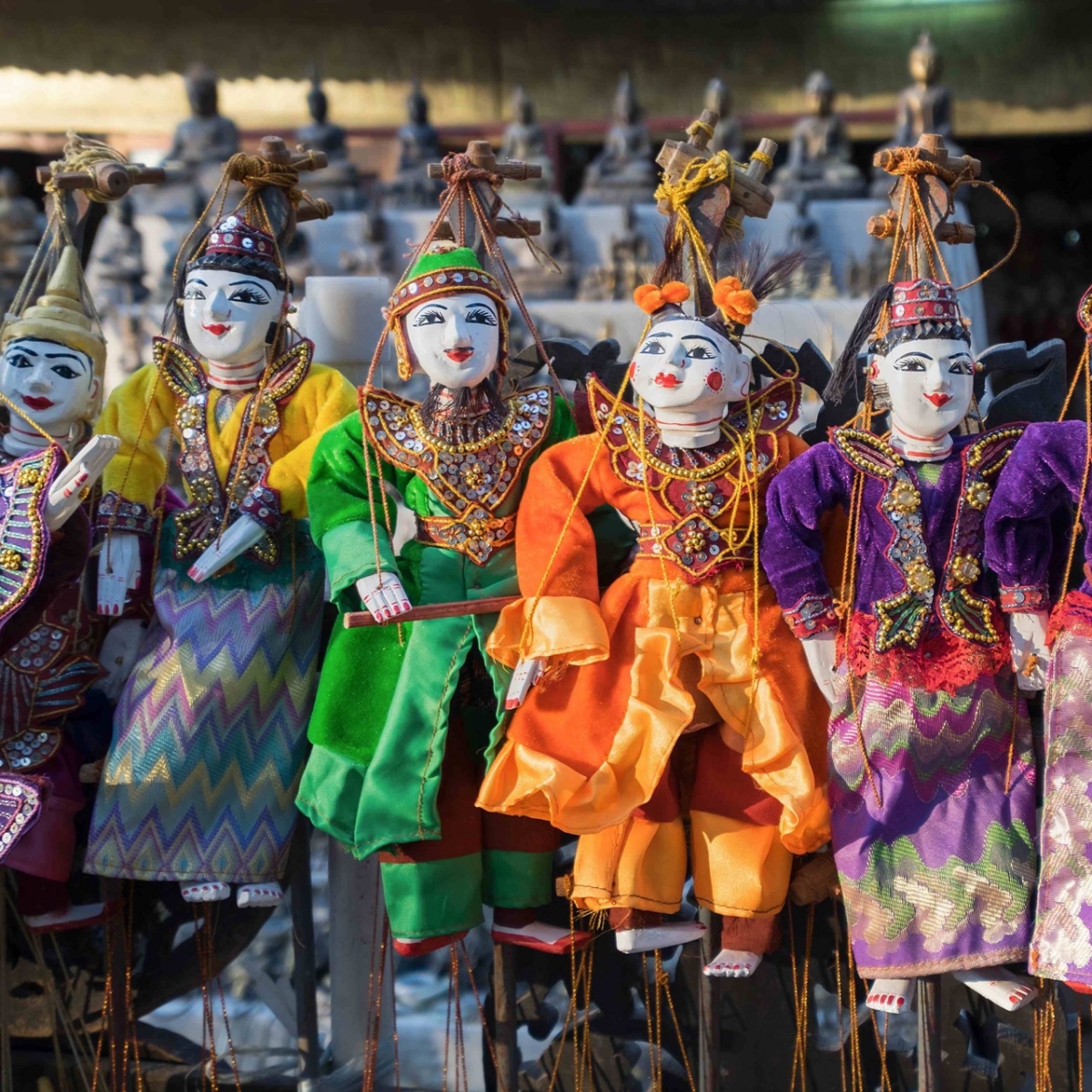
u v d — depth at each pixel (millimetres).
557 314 9898
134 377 4805
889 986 3980
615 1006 4812
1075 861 3787
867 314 4133
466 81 21734
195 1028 5477
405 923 4242
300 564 4680
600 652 4094
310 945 4867
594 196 13039
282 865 4508
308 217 4883
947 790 3980
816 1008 4676
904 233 4320
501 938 4398
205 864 4391
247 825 4438
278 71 21656
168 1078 5129
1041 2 20828
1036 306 22578
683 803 4375
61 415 4617
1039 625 3977
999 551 3945
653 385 4156
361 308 5219
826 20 21328
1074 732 3846
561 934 4344
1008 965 4297
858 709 4047
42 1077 5152
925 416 3994
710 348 4137
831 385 4277
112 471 4645
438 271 4285
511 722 4176
